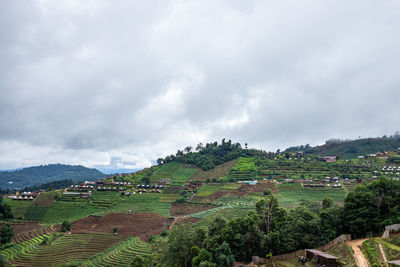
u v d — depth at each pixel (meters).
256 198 187.88
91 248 128.50
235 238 77.69
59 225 167.75
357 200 77.38
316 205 93.31
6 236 137.88
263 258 75.31
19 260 117.88
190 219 156.25
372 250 61.38
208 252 76.88
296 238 74.88
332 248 71.25
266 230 84.75
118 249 123.06
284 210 86.44
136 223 163.12
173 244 81.00
